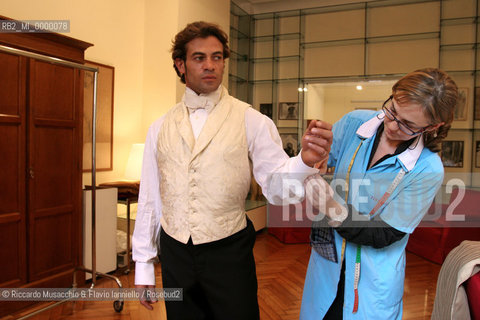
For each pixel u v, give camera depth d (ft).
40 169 8.15
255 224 15.51
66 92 8.71
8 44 7.45
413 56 17.44
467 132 16.16
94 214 8.68
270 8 20.25
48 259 8.41
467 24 16.48
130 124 13.79
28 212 7.92
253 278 3.85
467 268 3.25
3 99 7.40
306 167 3.05
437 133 3.59
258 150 3.71
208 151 3.62
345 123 4.32
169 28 13.62
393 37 17.71
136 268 4.20
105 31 12.52
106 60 12.64
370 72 18.22
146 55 14.11
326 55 19.06
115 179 13.19
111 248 10.67
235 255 3.68
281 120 19.92
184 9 13.78
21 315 7.89
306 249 13.99
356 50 18.51
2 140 7.41
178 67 4.01
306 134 2.89
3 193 7.45
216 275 3.62
